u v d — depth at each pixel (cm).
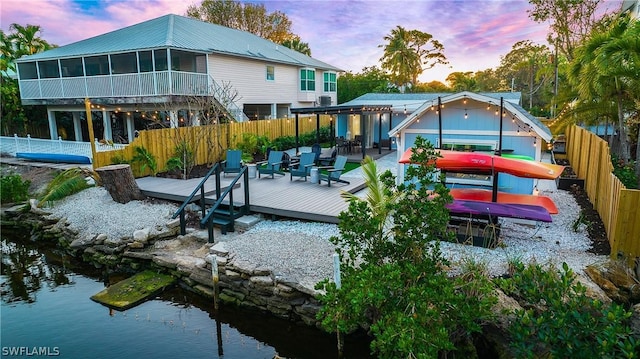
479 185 957
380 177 552
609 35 1040
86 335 587
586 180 1082
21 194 1166
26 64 2138
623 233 594
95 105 1908
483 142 975
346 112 1599
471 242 686
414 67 4359
